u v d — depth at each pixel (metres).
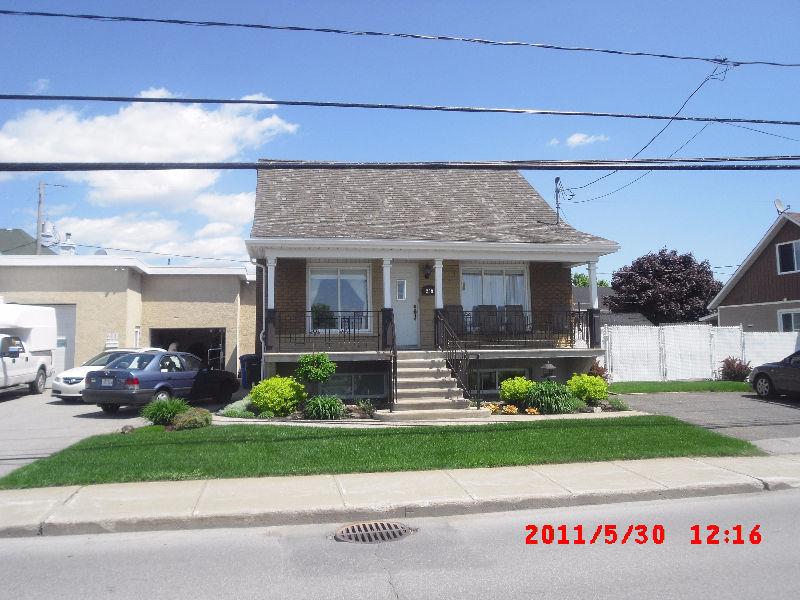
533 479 8.91
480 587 5.48
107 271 22.05
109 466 9.34
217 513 7.40
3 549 6.62
